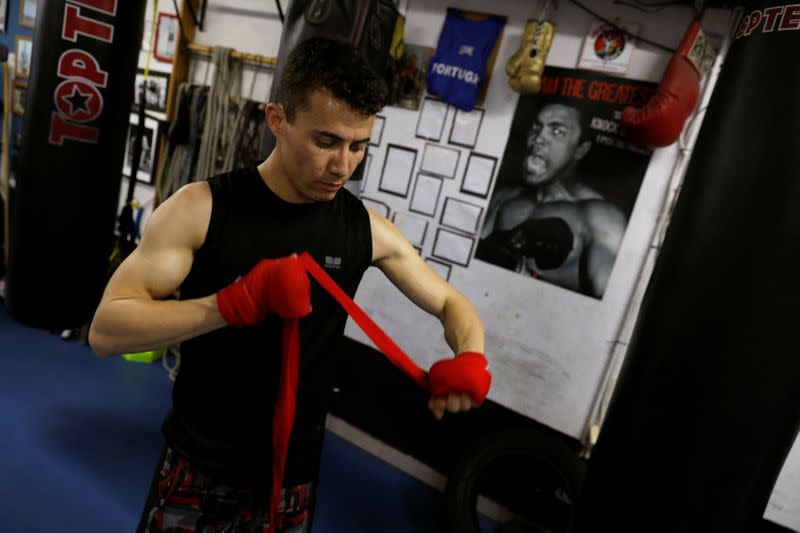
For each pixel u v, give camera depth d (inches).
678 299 46.0
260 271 29.7
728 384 43.0
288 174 33.6
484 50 90.7
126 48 74.3
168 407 107.9
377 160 105.2
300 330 38.2
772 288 41.6
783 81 42.3
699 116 76.7
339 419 110.8
